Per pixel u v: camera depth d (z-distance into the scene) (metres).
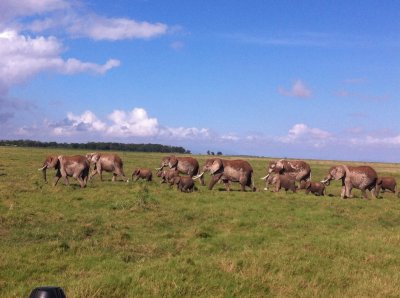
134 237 14.13
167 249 12.84
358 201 24.09
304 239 14.14
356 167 26.81
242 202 21.59
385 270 11.02
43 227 14.76
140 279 8.95
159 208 18.92
